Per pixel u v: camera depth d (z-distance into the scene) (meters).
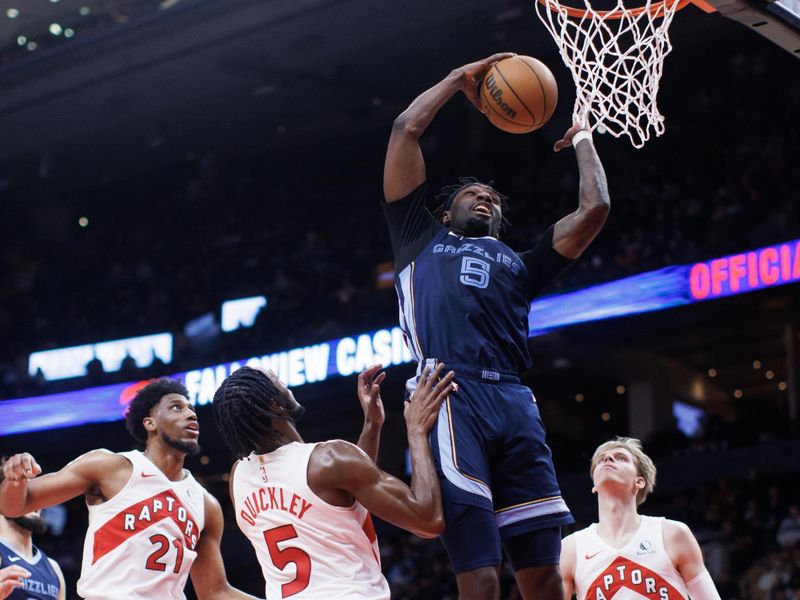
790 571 11.84
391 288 18.08
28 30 20.12
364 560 3.06
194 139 21.67
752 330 15.86
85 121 20.67
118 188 24.02
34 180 23.23
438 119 21.09
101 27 19.45
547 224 17.72
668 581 4.32
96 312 20.98
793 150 15.50
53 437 18.89
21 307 21.89
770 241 13.30
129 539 3.69
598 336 14.88
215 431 18.67
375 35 17.47
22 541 4.79
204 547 3.95
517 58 3.43
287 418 3.17
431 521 2.94
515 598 12.60
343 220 20.66
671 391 17.61
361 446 3.41
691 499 14.63
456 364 3.11
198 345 19.25
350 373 16.00
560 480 15.75
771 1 4.22
